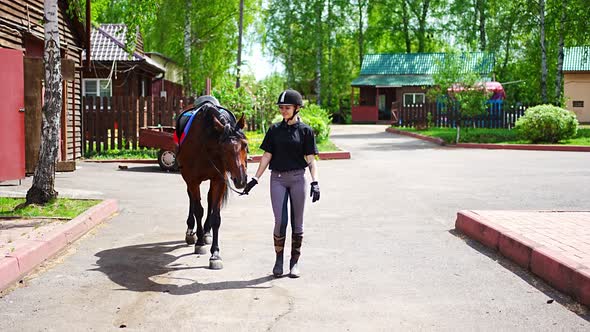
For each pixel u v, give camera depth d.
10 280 6.19
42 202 10.12
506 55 47.03
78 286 6.18
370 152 23.48
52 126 10.20
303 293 5.97
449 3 56.00
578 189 12.80
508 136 27.62
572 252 6.54
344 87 62.41
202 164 7.34
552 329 4.97
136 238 8.52
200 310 5.45
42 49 16.94
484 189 13.09
